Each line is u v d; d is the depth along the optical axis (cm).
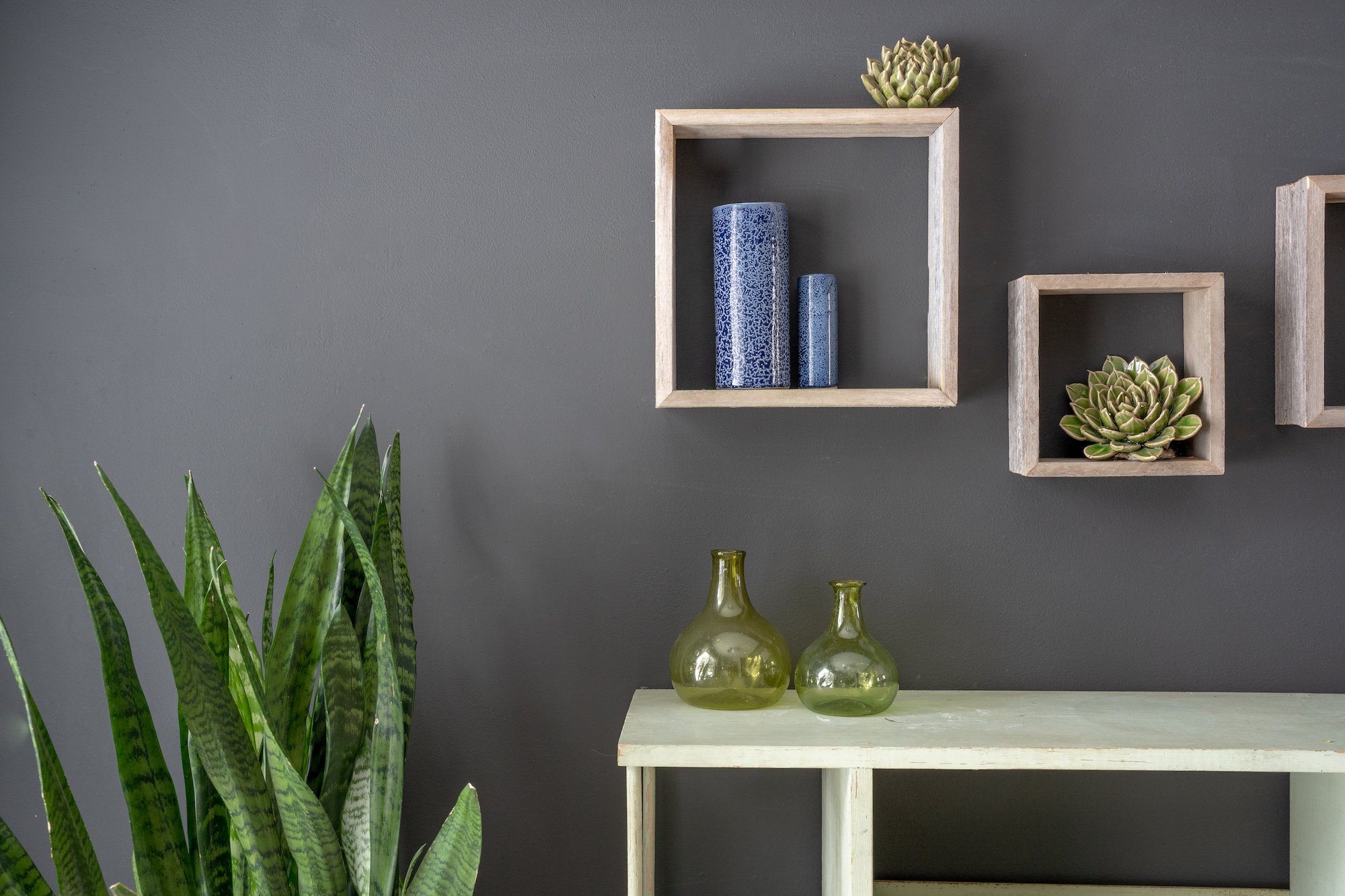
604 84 129
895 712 116
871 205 129
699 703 116
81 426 130
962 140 128
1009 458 128
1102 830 129
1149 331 128
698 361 130
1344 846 112
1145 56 128
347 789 105
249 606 130
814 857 130
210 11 129
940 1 128
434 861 96
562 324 130
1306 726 110
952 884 128
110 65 129
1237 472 128
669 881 132
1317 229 118
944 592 130
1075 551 129
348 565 115
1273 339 128
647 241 129
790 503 130
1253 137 127
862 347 129
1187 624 129
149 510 130
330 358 130
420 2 129
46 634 130
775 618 130
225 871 103
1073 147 128
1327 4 127
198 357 130
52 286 130
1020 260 129
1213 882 129
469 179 130
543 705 131
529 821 131
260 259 130
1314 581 128
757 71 129
